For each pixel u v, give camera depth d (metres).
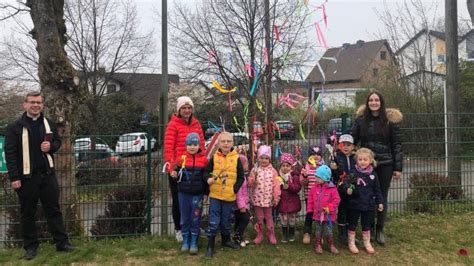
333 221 5.34
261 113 6.59
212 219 5.25
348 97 28.41
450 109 8.92
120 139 6.38
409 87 20.67
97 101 21.67
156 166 6.27
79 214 6.17
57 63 6.13
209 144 5.96
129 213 6.17
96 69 22.33
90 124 21.58
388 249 5.55
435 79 20.72
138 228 6.11
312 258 5.19
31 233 5.15
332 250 5.34
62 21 6.50
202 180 5.32
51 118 6.06
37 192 5.08
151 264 4.95
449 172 7.76
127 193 6.19
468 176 7.97
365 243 5.47
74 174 6.10
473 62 22.20
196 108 19.17
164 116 6.45
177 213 5.64
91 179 6.16
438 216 7.10
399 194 7.49
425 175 7.66
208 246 5.21
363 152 5.43
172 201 5.67
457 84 8.93
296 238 5.84
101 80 24.20
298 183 5.60
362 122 5.84
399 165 5.68
